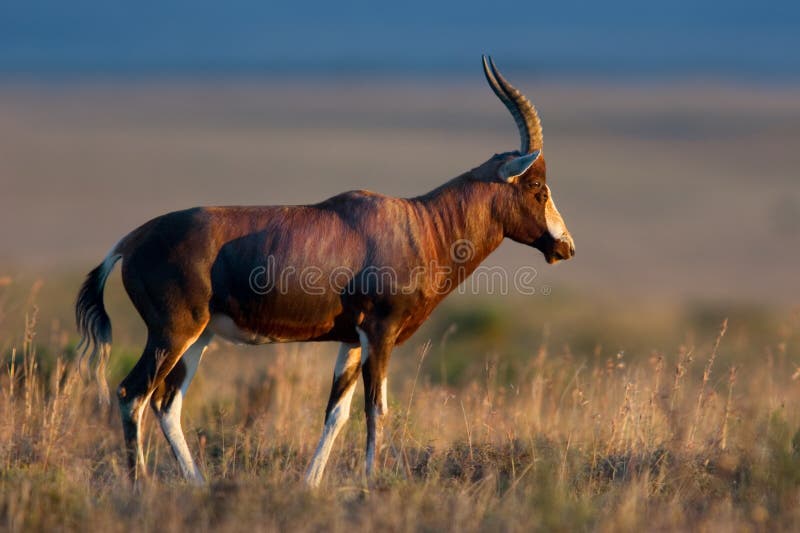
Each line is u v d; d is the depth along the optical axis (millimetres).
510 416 37125
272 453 33531
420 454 33688
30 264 95750
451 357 59094
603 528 26875
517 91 34188
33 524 26203
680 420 34844
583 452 33062
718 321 75688
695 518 28547
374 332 32125
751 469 31469
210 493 27984
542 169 34438
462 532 26359
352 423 37688
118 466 32562
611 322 74375
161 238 31484
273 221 31906
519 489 30500
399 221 32594
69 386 35250
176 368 32500
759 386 44812
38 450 31906
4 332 47875
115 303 72562
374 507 27656
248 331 32281
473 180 34125
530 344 67000
